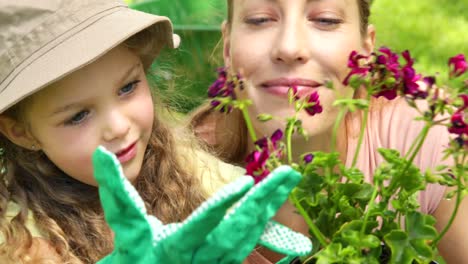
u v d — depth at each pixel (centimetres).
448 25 223
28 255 87
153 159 99
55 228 90
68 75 83
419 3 234
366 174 101
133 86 88
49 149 87
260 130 89
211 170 102
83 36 83
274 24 87
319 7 87
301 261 77
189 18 150
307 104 77
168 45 95
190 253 67
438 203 96
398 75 73
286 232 69
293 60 86
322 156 74
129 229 69
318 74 87
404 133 100
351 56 75
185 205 99
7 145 92
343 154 101
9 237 88
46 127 86
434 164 97
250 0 88
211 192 100
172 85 109
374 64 73
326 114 89
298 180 66
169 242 67
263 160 71
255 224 67
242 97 89
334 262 71
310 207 77
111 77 85
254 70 88
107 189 67
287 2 86
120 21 85
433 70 202
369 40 97
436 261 77
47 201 93
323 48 87
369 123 102
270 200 66
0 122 88
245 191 64
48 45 82
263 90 88
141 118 88
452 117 71
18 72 82
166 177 99
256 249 100
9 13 82
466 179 73
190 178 100
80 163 87
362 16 93
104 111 85
